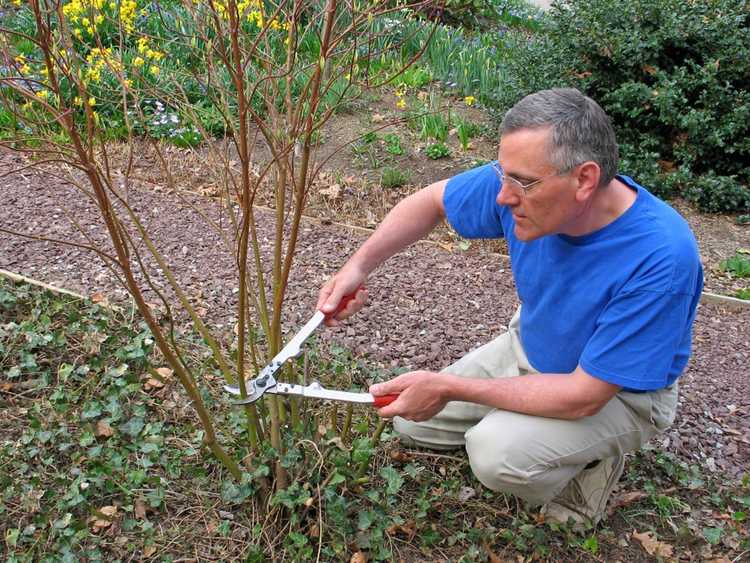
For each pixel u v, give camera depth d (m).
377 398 2.23
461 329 3.67
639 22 5.65
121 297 3.54
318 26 4.04
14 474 2.51
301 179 2.04
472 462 2.41
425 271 4.18
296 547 2.31
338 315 2.46
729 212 5.35
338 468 2.35
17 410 2.79
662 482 2.80
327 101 5.30
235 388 2.21
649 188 5.39
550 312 2.27
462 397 2.25
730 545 2.55
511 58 6.35
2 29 1.86
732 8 5.70
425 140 5.80
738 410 3.26
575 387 2.16
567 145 1.90
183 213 4.51
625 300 2.08
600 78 5.72
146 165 5.07
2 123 5.00
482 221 2.45
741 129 5.29
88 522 2.38
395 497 2.55
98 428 2.68
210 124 5.35
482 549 2.41
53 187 4.62
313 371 3.09
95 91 5.09
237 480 2.44
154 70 3.93
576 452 2.33
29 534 2.30
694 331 3.89
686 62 5.46
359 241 4.44
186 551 2.34
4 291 3.29
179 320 3.40
